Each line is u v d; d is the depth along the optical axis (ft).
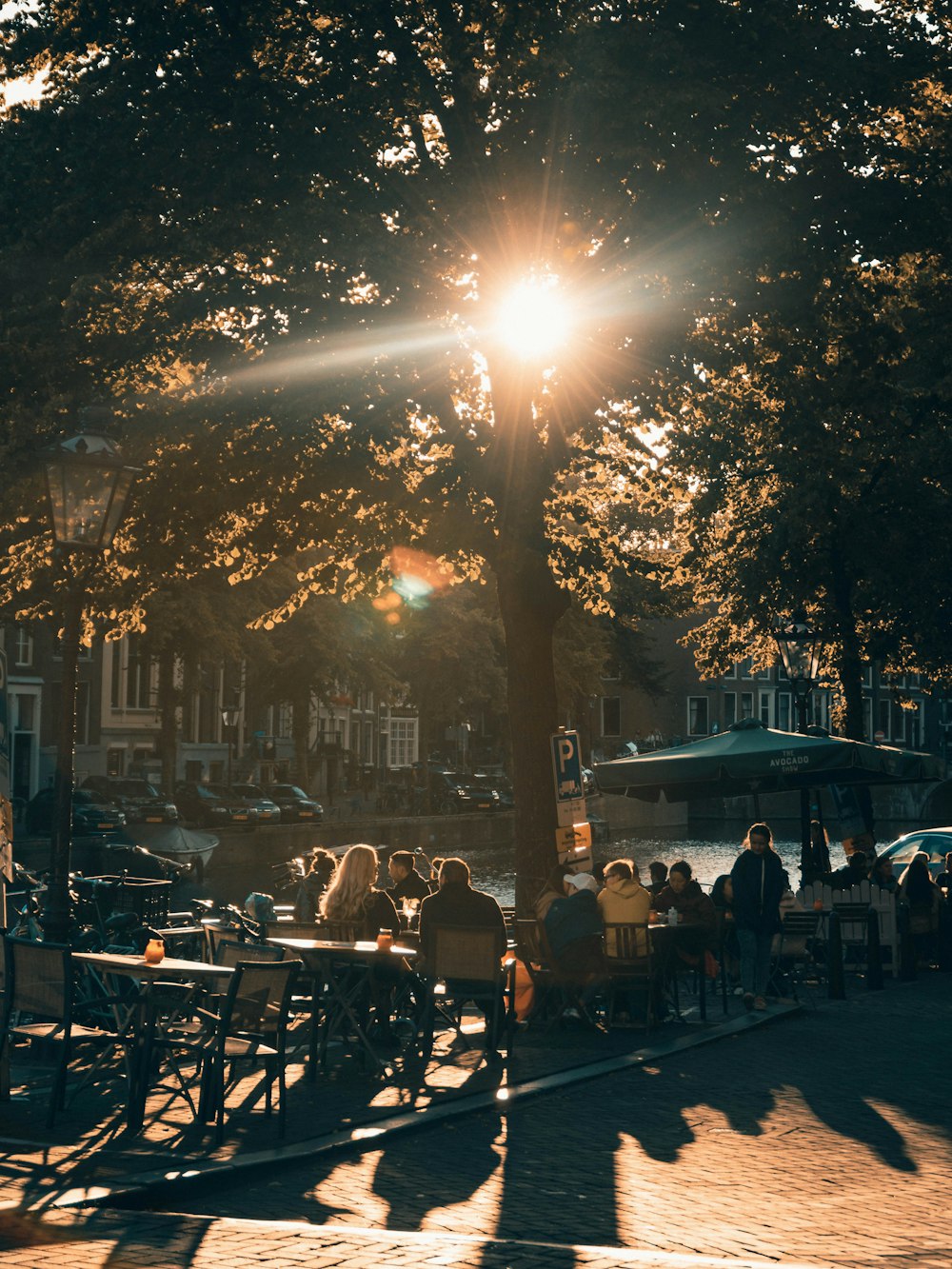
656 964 45.68
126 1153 27.14
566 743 51.34
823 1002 54.13
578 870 50.98
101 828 151.84
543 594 56.49
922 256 55.62
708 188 51.24
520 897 56.49
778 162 52.90
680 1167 28.04
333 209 51.57
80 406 51.96
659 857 190.80
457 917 39.81
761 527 87.35
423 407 54.70
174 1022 33.99
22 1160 26.40
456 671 192.24
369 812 212.43
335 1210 24.54
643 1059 39.83
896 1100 34.99
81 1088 31.40
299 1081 35.86
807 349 55.42
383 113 53.67
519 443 53.93
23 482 53.21
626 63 49.96
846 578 85.87
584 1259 19.62
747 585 88.12
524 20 51.21
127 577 63.62
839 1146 29.99
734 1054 41.83
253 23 54.08
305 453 55.31
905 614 89.76
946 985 60.03
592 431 55.62
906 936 62.03
